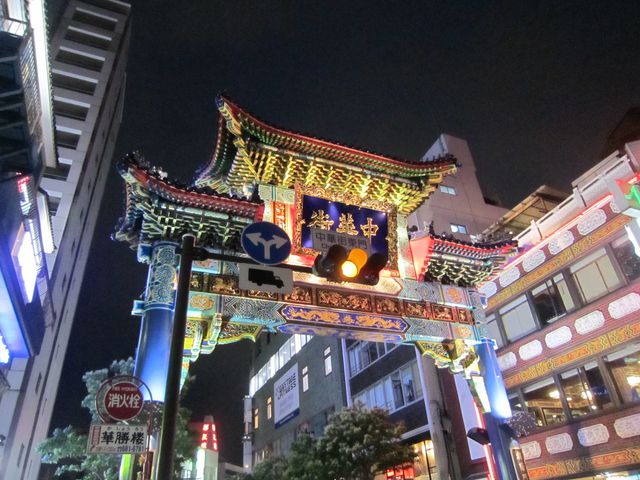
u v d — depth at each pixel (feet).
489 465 58.08
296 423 151.53
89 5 193.06
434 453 90.22
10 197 47.50
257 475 103.96
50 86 65.16
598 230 65.57
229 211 53.16
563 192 100.63
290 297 54.03
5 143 47.73
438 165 62.95
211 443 124.06
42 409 130.72
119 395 32.12
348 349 130.00
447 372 95.09
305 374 151.94
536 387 70.64
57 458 63.67
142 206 51.39
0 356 58.44
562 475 63.77
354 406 81.71
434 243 62.13
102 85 172.76
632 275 60.54
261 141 55.67
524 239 77.66
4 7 46.19
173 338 26.91
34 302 61.05
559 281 70.23
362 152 59.06
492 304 81.00
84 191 155.94
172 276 50.37
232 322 51.60
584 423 62.28
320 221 58.18
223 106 52.60
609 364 61.26
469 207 125.80
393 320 58.13
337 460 71.31
